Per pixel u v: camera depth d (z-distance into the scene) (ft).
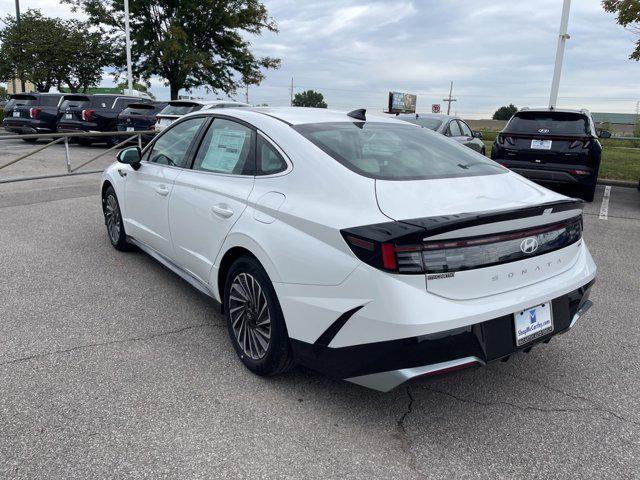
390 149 10.18
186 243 12.19
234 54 91.20
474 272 7.82
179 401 9.07
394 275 7.42
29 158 45.52
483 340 7.89
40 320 12.16
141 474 7.29
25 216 22.66
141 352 10.80
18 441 7.88
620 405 9.45
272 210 9.28
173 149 13.46
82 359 10.41
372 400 9.34
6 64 95.25
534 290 8.52
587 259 9.94
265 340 9.70
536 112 29.86
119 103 59.11
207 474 7.33
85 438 8.00
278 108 12.07
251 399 9.22
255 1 89.15
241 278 10.07
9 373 9.78
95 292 14.01
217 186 10.98
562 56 44.60
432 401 9.41
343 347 7.99
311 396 9.39
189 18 85.66
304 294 8.43
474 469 7.65
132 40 86.74
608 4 35.29
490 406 9.30
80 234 19.79
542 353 11.43
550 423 8.84
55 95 63.77
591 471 7.68
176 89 90.43
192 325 12.19
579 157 28.19
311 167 9.20
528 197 9.13
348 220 8.02
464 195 8.78
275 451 7.88
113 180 16.42
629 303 14.49
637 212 27.94
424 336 7.37
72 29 97.50
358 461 7.73
